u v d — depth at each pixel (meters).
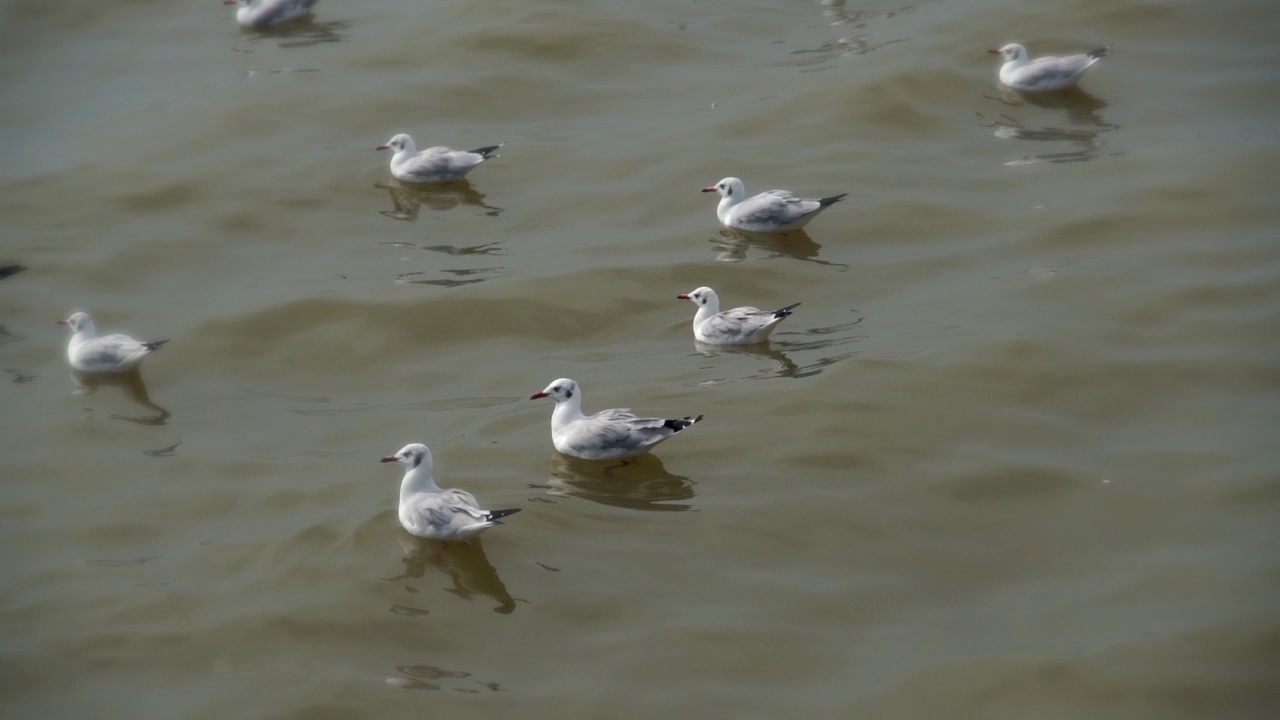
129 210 25.91
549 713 14.21
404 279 23.41
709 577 16.22
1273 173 25.36
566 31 32.00
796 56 31.11
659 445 18.70
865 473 18.02
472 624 15.52
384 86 30.16
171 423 20.00
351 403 20.38
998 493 17.61
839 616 15.59
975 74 29.80
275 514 17.70
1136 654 14.80
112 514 17.88
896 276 23.11
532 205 25.98
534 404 20.05
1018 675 14.59
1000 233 24.19
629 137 28.25
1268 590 15.67
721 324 21.19
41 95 30.42
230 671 14.96
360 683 14.66
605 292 22.91
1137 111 28.27
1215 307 21.50
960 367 20.16
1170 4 32.16
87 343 21.12
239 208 25.92
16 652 15.40
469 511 16.38
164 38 32.91
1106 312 21.52
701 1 33.91
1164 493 17.53
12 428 19.88
